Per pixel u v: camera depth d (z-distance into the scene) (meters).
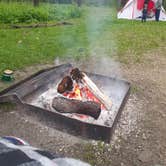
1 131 3.72
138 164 3.37
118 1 18.36
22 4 14.40
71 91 4.27
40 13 11.82
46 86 4.59
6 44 7.30
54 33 9.20
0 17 10.71
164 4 17.91
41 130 3.76
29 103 4.13
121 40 8.99
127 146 3.61
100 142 3.57
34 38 8.22
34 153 1.45
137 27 11.74
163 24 13.42
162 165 3.41
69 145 3.53
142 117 4.28
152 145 3.71
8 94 3.99
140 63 6.97
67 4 17.41
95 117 3.80
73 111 3.83
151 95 5.13
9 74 5.13
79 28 10.52
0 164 1.32
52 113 3.66
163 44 9.11
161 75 6.32
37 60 6.34
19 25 10.24
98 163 3.30
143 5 13.74
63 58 6.67
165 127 4.14
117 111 3.86
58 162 1.44
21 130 3.76
